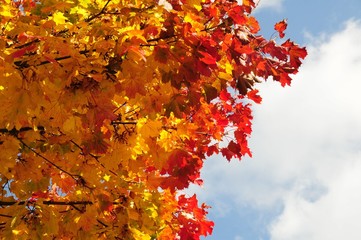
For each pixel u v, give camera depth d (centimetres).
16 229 421
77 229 458
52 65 335
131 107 454
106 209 454
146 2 367
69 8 375
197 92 409
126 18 375
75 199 464
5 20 381
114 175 485
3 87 344
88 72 337
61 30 365
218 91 427
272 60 469
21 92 343
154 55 353
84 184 460
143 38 338
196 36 353
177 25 358
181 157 471
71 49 333
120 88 358
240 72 429
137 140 452
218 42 404
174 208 562
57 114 382
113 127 446
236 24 410
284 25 464
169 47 352
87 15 385
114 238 482
